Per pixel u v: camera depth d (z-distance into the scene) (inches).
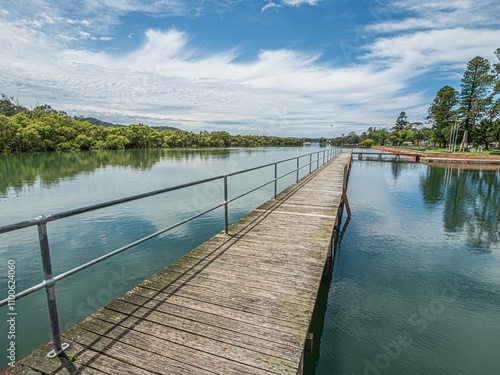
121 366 63.7
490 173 891.4
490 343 133.4
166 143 3602.4
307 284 104.1
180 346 70.9
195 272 113.0
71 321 151.1
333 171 546.9
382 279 199.6
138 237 283.6
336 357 123.6
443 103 2301.9
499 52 1733.5
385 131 4234.7
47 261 61.1
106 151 2669.8
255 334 76.1
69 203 489.4
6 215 412.2
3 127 2129.7
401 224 338.3
